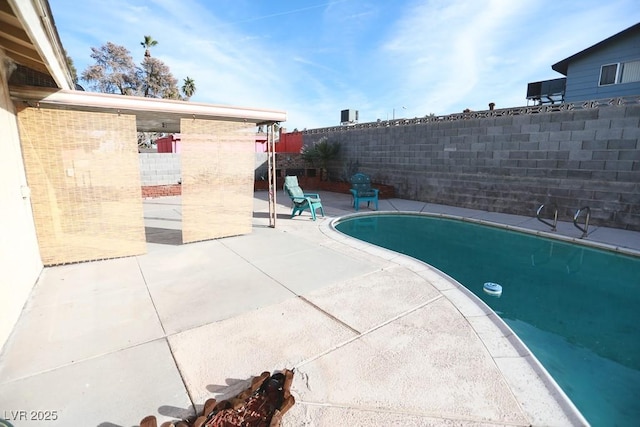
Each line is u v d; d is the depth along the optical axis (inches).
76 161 173.8
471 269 204.1
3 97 133.0
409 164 422.9
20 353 98.7
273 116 231.6
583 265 207.8
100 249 184.9
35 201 166.1
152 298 137.6
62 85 157.9
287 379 81.4
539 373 91.5
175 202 389.7
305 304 132.8
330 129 555.5
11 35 113.7
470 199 360.5
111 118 180.2
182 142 209.2
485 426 73.3
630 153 248.4
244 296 139.9
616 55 401.1
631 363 114.0
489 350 102.1
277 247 215.3
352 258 193.3
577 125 273.9
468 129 353.7
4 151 127.0
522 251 236.4
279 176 570.6
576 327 138.0
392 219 337.1
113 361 95.3
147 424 66.6
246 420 73.2
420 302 135.6
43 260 171.9
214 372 90.7
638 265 203.5
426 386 85.8
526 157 309.7
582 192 277.0
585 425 73.6
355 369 92.3
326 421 74.0
